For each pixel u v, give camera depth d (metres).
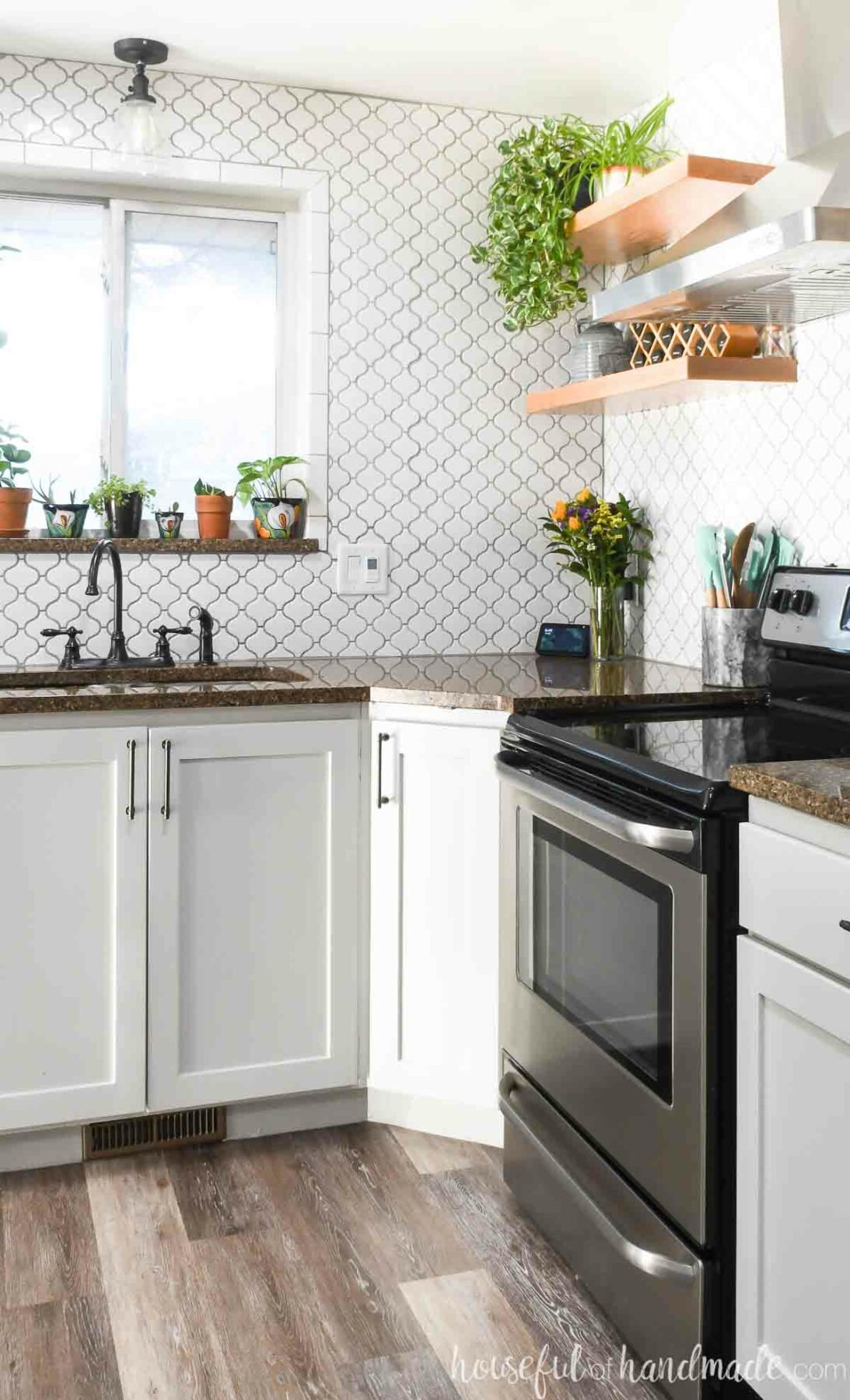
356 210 3.10
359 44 2.76
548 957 2.18
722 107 2.78
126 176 2.95
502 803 2.36
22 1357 1.87
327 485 3.14
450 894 2.52
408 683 2.60
